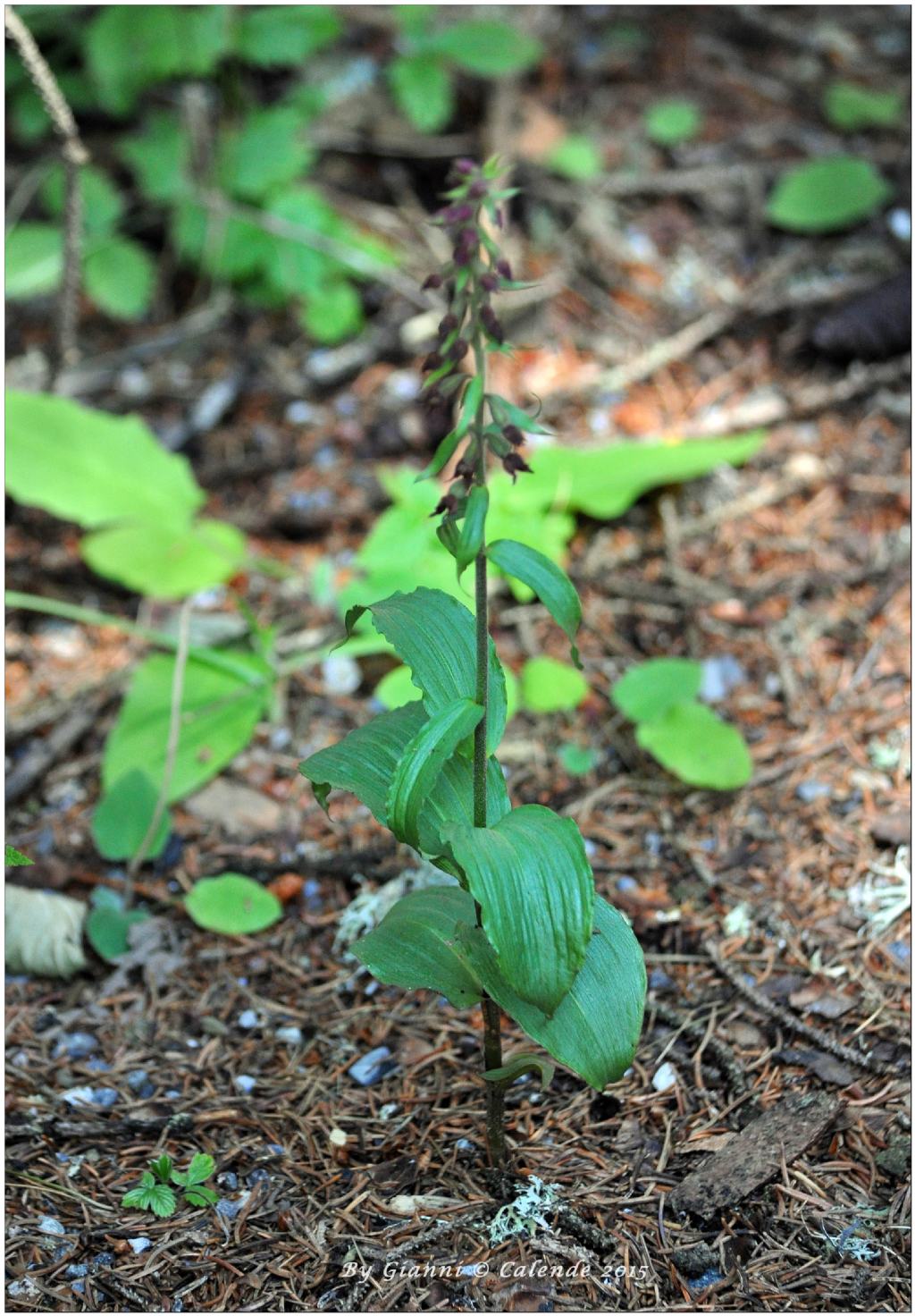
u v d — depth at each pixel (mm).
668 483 4074
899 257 4676
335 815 3246
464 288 1704
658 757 3086
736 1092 2486
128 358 4688
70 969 2855
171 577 3691
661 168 5113
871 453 4094
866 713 3316
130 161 4684
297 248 4535
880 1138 2379
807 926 2814
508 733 3402
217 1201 2334
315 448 4324
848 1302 2111
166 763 3156
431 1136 2453
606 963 2008
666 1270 2176
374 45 5387
